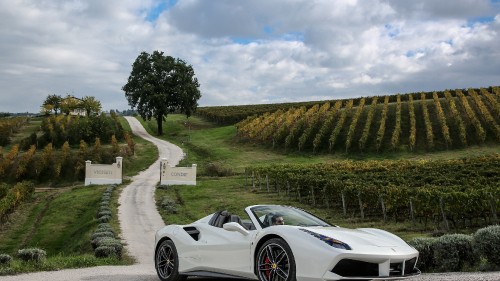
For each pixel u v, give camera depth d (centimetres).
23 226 3253
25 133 9244
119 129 8769
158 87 9400
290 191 3959
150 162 6544
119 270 1109
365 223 2688
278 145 7094
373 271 633
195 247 816
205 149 7294
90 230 2562
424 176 3534
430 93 9450
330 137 6694
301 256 629
